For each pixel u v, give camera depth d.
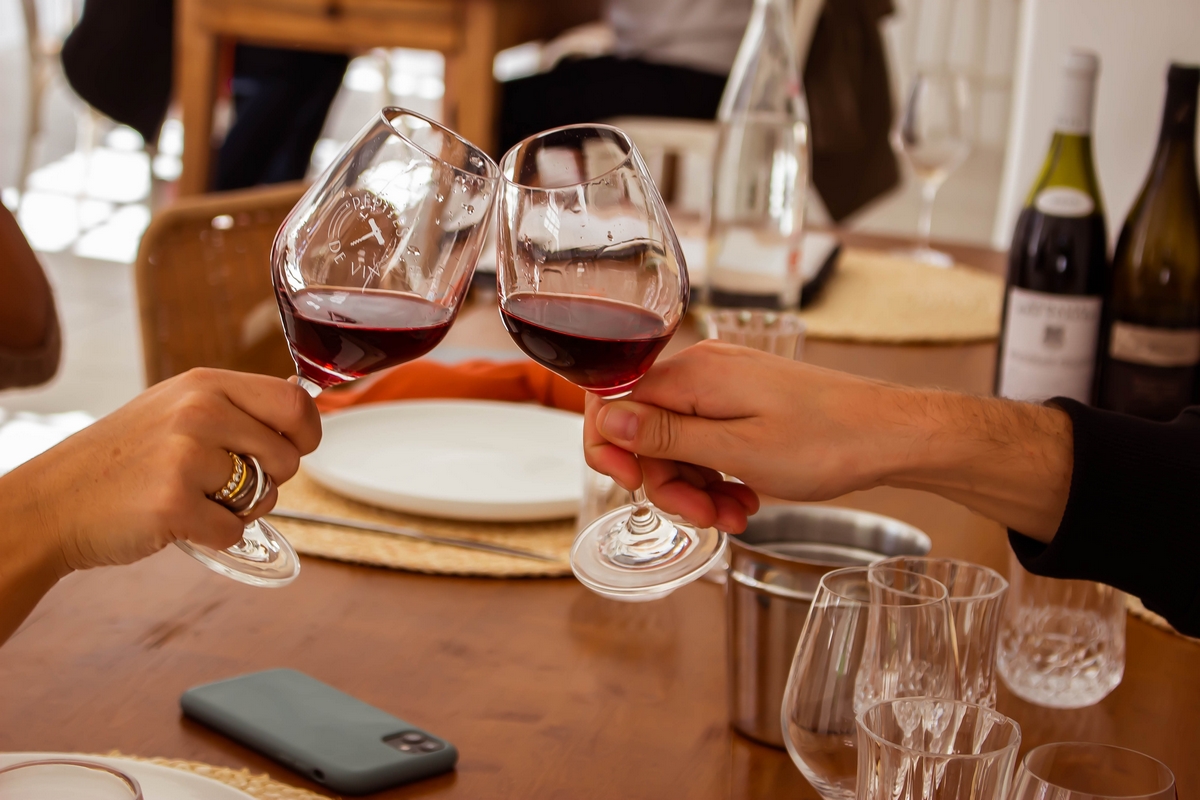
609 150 0.66
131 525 0.62
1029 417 0.79
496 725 0.71
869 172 3.08
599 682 0.77
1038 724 0.74
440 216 0.64
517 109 3.46
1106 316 1.22
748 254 1.63
